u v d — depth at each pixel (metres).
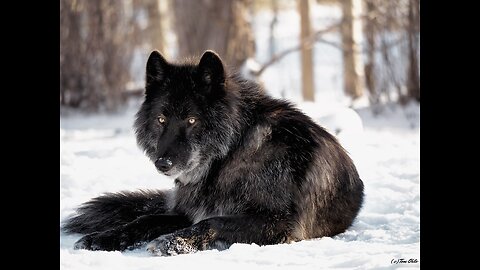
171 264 8.59
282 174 10.63
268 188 10.55
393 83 29.20
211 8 32.56
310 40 33.00
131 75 36.34
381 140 20.97
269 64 31.56
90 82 33.81
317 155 11.02
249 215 10.36
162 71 11.02
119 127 28.11
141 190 12.59
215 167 10.86
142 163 17.94
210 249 9.91
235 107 10.91
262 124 10.97
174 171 10.41
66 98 33.78
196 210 11.04
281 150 10.80
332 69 47.00
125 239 10.52
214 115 10.72
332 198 11.23
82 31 33.97
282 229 10.33
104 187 15.38
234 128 10.81
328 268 8.28
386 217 12.30
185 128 10.60
